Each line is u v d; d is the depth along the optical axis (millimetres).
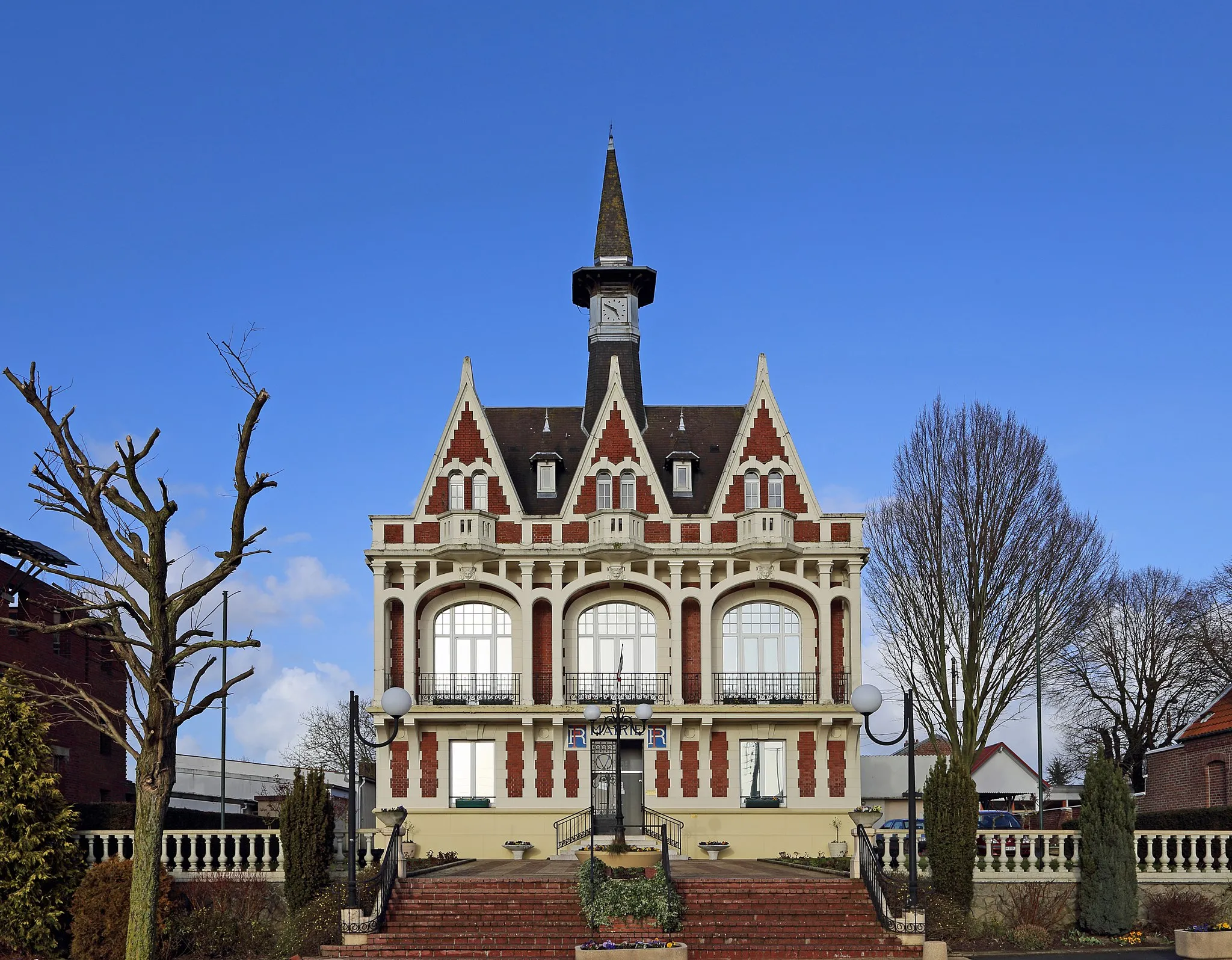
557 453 49000
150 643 25969
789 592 46094
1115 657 65062
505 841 44188
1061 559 47344
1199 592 63531
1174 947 31281
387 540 45531
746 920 30484
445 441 46406
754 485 46375
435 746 44938
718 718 44438
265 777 66750
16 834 30906
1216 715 43969
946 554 47125
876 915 30672
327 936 29922
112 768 47375
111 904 30375
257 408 24703
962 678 46594
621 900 29984
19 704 31906
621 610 46188
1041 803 47562
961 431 48094
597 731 40031
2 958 30469
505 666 45719
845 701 44844
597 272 50844
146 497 24406
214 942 30766
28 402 24000
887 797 55281
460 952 28891
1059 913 33781
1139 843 38281
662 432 50125
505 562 45281
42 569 24297
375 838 43969
